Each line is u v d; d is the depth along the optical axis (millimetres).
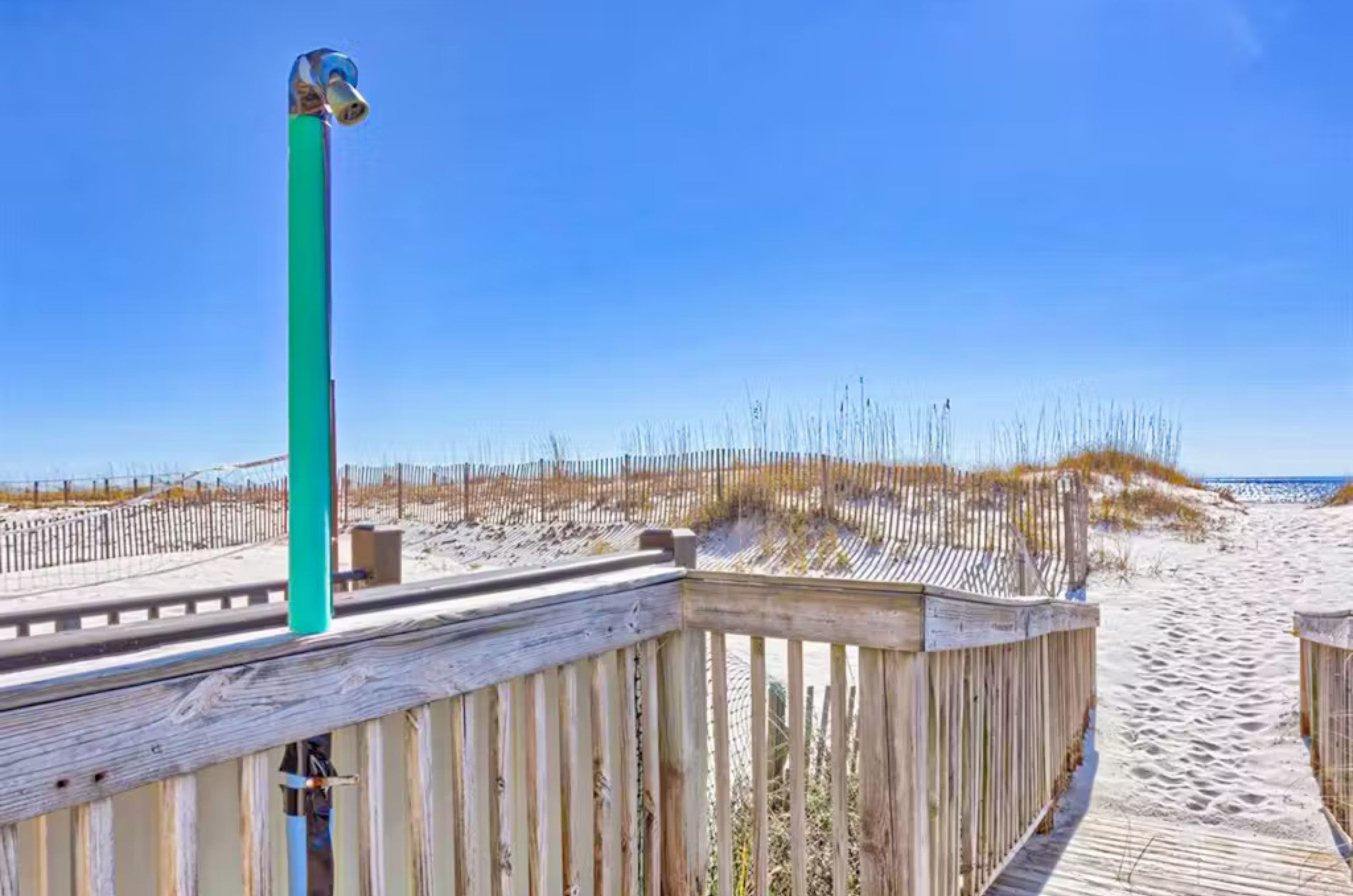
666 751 2033
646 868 1940
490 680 1418
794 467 13070
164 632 1022
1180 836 3826
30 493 12352
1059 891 3162
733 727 3701
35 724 800
